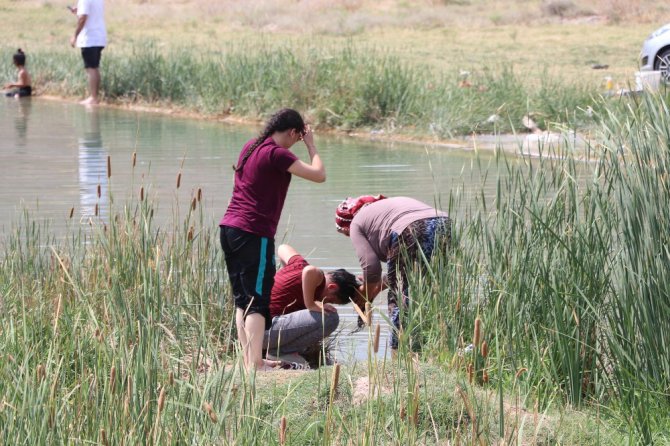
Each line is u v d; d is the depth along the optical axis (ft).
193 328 34.94
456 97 88.53
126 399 23.35
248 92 100.17
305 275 34.76
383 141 84.12
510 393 29.45
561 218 32.35
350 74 95.04
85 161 72.95
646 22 185.06
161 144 81.66
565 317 30.35
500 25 188.34
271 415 25.91
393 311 34.45
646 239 28.86
